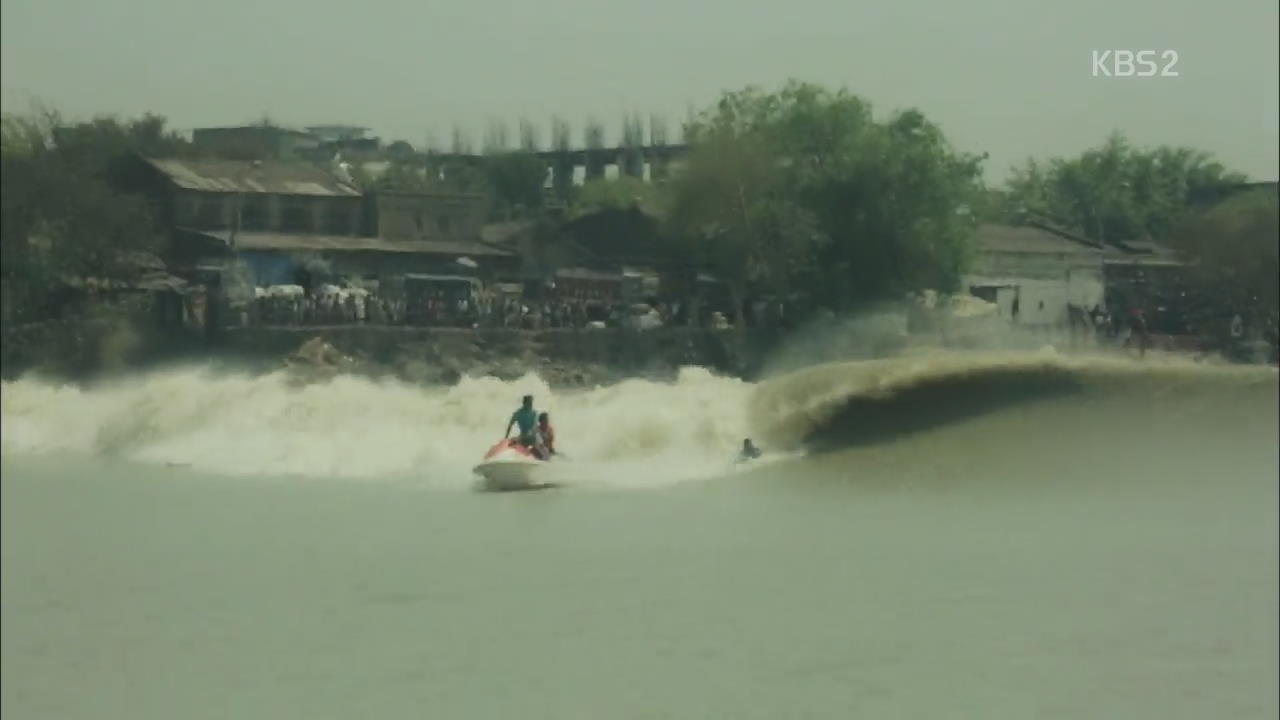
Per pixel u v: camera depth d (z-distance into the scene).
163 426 162.75
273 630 80.50
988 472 129.75
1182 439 136.75
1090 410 143.88
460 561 98.62
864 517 113.81
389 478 138.00
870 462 136.12
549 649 77.44
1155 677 73.19
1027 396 149.25
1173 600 86.50
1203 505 116.62
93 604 86.38
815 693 69.25
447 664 73.81
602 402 159.12
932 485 126.50
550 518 116.00
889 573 93.75
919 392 149.88
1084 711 66.88
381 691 72.44
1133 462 130.12
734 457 141.50
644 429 147.25
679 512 117.56
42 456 157.75
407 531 109.94
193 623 82.44
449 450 149.62
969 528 109.25
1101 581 90.88
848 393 149.88
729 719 66.06
